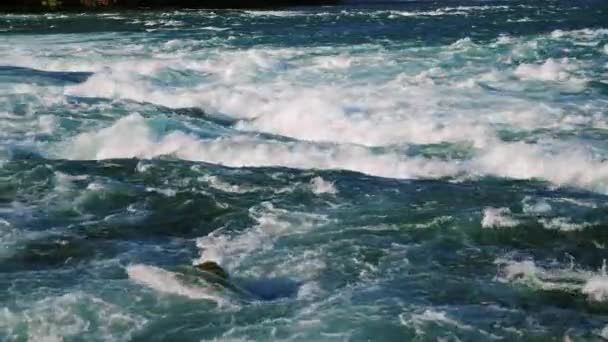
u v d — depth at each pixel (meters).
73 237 7.81
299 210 8.36
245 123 11.77
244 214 8.31
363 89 13.24
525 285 6.64
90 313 6.21
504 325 5.98
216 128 11.59
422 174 9.48
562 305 6.30
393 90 13.16
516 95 12.71
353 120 11.32
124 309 6.27
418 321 6.02
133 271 6.93
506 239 7.56
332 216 8.16
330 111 11.70
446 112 11.62
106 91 13.77
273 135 11.33
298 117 11.58
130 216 8.39
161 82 14.38
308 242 7.54
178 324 6.05
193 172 9.71
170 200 8.80
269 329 5.95
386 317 6.09
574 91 12.91
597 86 13.23
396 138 10.69
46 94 13.66
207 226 8.09
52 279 6.85
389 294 6.48
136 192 9.05
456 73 14.63
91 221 8.27
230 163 10.14
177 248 7.59
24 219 8.27
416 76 14.35
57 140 11.05
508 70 14.80
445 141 10.49
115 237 7.84
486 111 11.66
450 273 6.87
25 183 9.38
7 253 7.41
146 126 11.20
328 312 6.18
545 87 13.27
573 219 7.92
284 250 7.38
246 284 6.77
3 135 11.22
